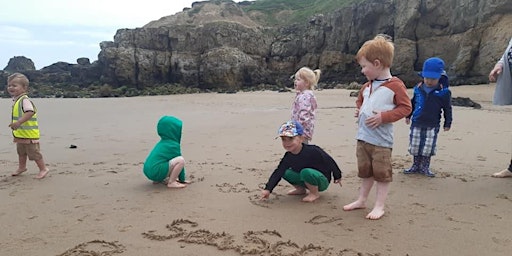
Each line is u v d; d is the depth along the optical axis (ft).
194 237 12.34
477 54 89.92
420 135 19.42
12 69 160.04
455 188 17.16
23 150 19.61
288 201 15.79
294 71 128.16
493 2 86.33
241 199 15.98
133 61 124.47
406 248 11.44
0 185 18.31
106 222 13.57
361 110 14.64
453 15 95.50
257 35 131.13
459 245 11.60
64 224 13.44
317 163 15.74
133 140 31.53
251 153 25.29
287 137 15.42
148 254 11.25
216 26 128.67
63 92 111.24
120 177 19.65
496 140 27.89
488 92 73.92
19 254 11.24
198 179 19.08
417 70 102.68
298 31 132.26
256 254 11.22
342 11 117.39
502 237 12.09
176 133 18.17
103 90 109.91
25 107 19.20
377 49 14.03
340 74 118.11
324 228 12.97
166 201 15.74
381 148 13.97
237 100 75.41
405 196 16.11
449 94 19.36
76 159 24.38
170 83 126.41
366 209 14.70
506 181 18.08
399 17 104.06
